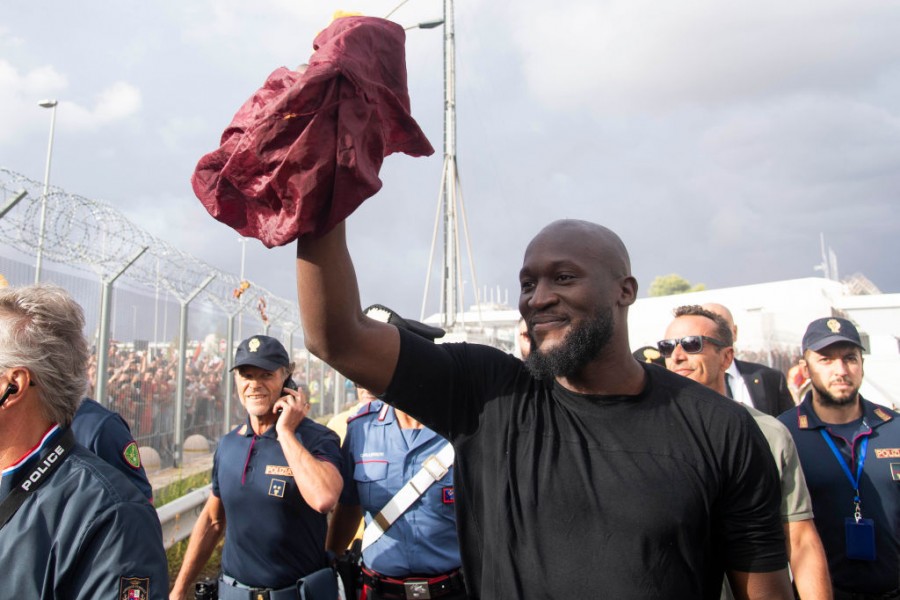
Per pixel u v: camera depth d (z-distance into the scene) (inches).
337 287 52.9
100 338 246.8
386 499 114.3
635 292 61.8
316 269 52.0
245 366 117.0
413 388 61.5
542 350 57.9
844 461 115.0
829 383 115.9
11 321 62.4
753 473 56.1
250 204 47.6
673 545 52.4
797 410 124.3
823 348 115.7
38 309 63.7
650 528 52.1
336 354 57.0
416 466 114.5
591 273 57.6
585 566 52.3
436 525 111.6
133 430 301.0
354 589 117.2
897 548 110.9
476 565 62.5
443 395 63.0
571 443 56.8
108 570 58.3
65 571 58.3
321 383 634.2
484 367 65.4
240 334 441.1
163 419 328.8
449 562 111.0
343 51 46.5
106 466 65.1
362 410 125.2
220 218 48.1
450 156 565.3
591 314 57.2
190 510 213.8
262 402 117.7
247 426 121.6
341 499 123.1
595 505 53.4
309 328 55.3
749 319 415.2
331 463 115.3
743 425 56.9
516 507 56.4
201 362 374.3
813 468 116.6
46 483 61.3
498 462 59.3
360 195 45.2
